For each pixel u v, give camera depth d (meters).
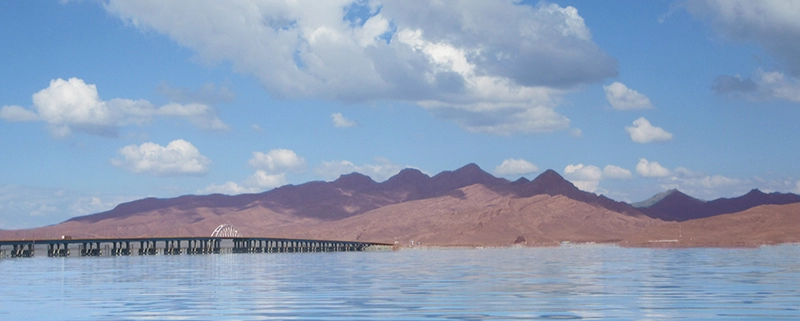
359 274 98.69
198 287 74.88
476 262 145.88
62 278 94.12
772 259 140.38
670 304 52.78
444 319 46.16
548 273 95.25
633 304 53.19
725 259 142.50
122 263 160.38
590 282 76.00
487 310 50.50
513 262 142.38
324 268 122.88
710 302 53.72
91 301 59.50
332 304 55.25
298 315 48.78
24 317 49.03
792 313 47.06
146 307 54.47
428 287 71.50
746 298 56.41
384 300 57.97
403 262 152.25
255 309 52.44
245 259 195.00
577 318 46.09
